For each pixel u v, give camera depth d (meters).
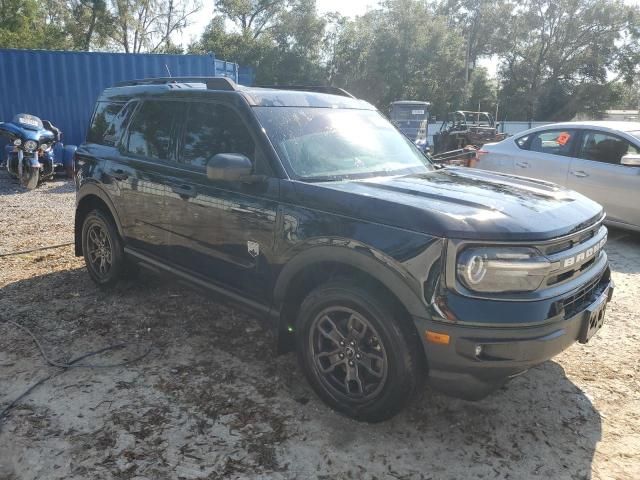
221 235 3.59
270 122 3.52
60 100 12.55
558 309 2.68
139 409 3.15
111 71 12.71
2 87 12.16
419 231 2.66
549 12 45.72
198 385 3.43
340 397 3.08
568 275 2.85
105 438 2.89
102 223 4.80
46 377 3.50
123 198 4.48
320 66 38.81
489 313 2.55
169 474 2.64
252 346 3.97
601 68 45.91
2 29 34.50
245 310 3.59
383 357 2.84
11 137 10.38
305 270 3.17
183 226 3.89
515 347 2.56
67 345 3.95
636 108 53.81
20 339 4.02
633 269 5.97
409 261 2.66
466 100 40.53
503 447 2.88
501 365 2.58
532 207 2.93
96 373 3.56
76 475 2.62
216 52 37.56
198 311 4.57
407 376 2.78
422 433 2.99
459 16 48.66
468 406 3.24
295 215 3.12
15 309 4.57
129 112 4.62
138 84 4.86
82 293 4.96
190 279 3.94
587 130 7.36
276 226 3.22
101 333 4.15
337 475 2.65
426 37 38.03
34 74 12.30
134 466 2.68
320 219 3.01
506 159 8.15
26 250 6.32
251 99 3.62
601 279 3.29
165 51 41.16
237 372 3.59
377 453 2.81
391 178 3.48
